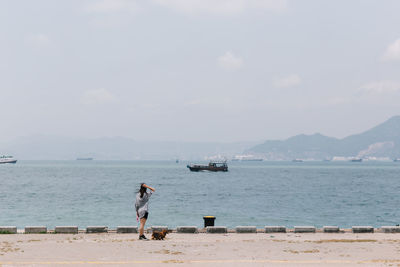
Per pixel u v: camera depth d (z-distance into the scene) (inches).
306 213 1989.4
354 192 3420.3
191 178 5871.1
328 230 794.8
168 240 673.6
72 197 2783.0
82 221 1636.3
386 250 568.4
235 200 2687.0
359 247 593.3
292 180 5472.4
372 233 778.2
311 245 611.8
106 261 490.0
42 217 1765.5
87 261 488.4
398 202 2581.2
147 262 482.6
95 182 4672.7
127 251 559.2
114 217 1759.4
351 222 1686.8
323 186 4239.7
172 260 495.8
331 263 477.7
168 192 3378.4
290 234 761.0
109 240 671.8
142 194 689.6
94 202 2449.6
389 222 1694.1
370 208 2240.4
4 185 4101.9
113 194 3034.0
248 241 658.2
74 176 6200.8
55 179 5310.0
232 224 1584.6
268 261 489.4
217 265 466.0
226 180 5413.4
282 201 2623.0
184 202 2524.6
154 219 1711.4
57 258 507.5
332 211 2086.6
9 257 512.4
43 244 617.3
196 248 584.4
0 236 722.8
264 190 3634.4
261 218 1781.5
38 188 3676.2
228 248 585.0
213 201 2600.9
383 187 4072.3
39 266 458.0
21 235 737.6
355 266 460.1
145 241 656.4
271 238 706.2
